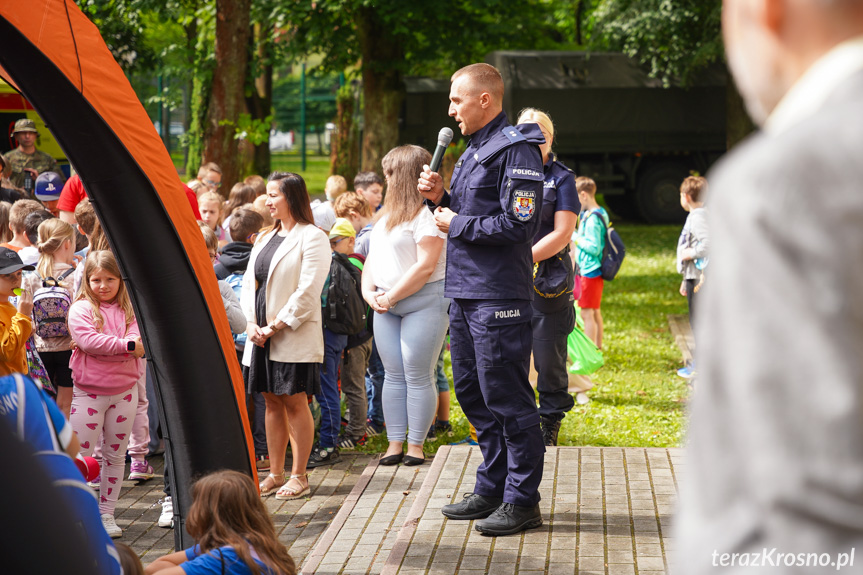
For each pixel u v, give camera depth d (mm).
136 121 3834
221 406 4184
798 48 687
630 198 23859
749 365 618
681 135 22375
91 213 6082
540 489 4969
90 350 4938
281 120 50281
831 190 597
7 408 1912
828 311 594
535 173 3986
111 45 18312
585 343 7242
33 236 6102
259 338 5414
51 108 3658
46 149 13531
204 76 16562
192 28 21266
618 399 7984
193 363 4113
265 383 5531
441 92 21547
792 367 604
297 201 5480
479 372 4219
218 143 16266
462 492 4941
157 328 4086
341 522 4957
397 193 5539
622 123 22141
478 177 4086
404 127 21500
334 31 19688
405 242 5535
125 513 5555
